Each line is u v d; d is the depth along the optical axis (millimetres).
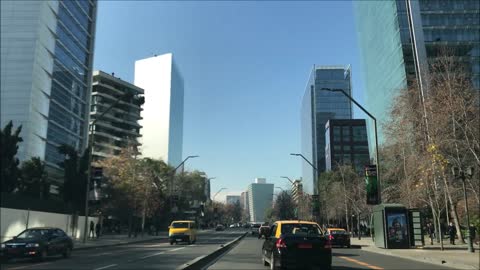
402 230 31484
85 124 121188
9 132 46375
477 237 37938
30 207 37344
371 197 33594
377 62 103188
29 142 91000
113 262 20859
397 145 35688
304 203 98812
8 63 94938
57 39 105625
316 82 161625
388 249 30734
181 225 40812
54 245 23047
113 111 134375
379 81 101062
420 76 33844
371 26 109250
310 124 161000
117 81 136375
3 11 97875
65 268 18094
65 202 48156
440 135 29406
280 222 17812
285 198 129000
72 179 52750
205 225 144625
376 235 33562
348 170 66188
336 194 65938
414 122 33156
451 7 92250
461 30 91625
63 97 108375
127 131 136875
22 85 93750
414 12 91188
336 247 36375
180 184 95250
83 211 51656
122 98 36969
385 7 96938
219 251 25844
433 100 30156
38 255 21578
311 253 15984
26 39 96312
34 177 54562
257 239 51906
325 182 80750
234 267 18203
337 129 142625
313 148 155250
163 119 166125
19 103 92688
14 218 33406
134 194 57156
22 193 50125
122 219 64625
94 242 40312
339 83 160125
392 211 31828
